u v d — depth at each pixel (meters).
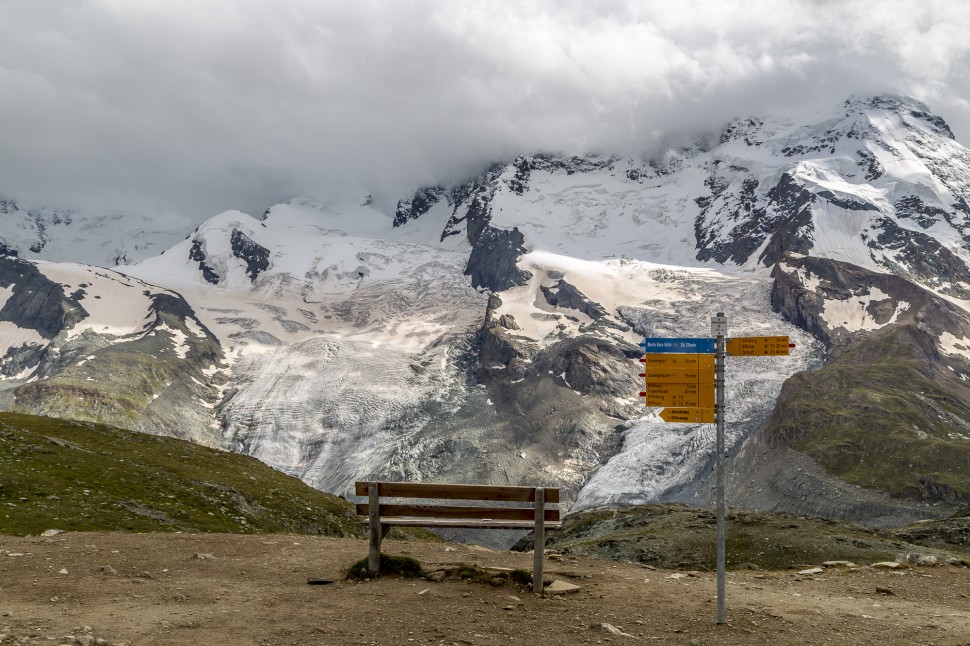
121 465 67.69
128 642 18.48
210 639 18.97
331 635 19.64
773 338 21.62
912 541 79.75
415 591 24.02
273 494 76.31
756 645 20.12
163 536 33.34
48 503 51.16
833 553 61.59
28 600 22.05
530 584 25.53
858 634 21.16
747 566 37.00
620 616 22.42
